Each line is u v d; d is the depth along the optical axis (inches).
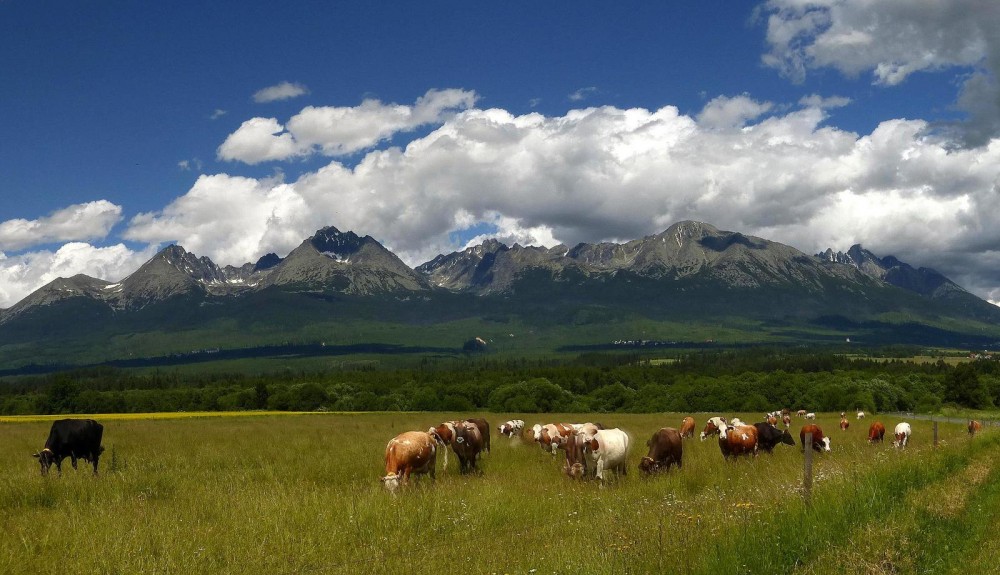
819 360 6515.8
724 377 4869.6
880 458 764.6
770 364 6466.5
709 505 556.4
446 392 4613.7
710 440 1502.2
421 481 751.7
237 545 461.4
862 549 419.2
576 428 1163.3
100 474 847.1
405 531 507.2
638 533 450.9
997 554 435.2
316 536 483.5
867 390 4001.0
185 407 4126.5
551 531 511.2
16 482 727.7
